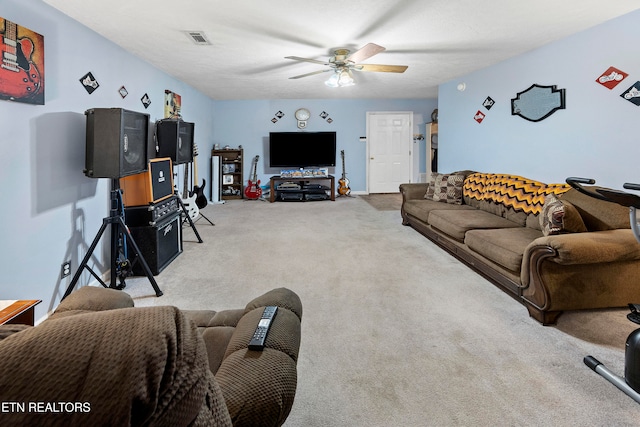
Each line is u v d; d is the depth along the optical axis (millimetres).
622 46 2871
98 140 2662
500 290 2877
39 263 2432
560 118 3488
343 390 1695
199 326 1490
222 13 2791
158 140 4297
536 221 3197
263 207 6922
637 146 2801
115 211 2852
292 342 988
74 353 385
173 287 2988
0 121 2102
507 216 3668
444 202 4801
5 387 355
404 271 3338
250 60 4258
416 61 4324
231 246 4211
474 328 2271
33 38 2361
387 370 1849
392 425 1473
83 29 2965
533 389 1684
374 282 3074
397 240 4438
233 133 8039
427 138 8195
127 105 3801
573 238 2215
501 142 4406
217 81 5648
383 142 8344
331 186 7566
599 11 2793
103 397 362
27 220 2320
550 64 3580
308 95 7359
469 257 3309
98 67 3209
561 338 2135
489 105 4621
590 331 2205
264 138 8094
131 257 3232
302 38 3410
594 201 2635
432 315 2455
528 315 2438
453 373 1815
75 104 2850
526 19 2941
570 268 2244
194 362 445
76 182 2854
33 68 2355
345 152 8281
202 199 5957
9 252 2174
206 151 7328
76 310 1334
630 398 1611
